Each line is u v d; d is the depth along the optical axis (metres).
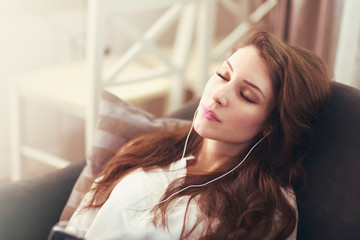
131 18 2.69
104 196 1.18
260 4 2.39
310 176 1.18
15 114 2.21
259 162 1.13
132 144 1.29
